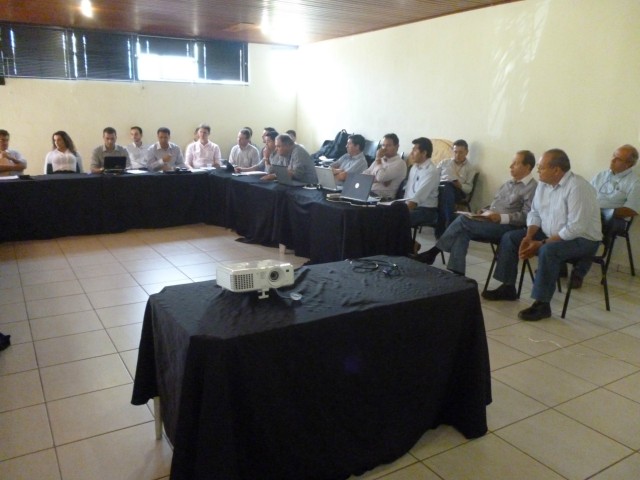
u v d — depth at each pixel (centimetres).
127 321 299
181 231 536
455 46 541
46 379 232
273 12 545
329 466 165
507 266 341
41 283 365
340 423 165
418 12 536
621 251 414
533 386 234
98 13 559
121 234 516
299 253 433
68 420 200
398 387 176
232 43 766
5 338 263
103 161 532
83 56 669
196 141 686
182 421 141
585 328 302
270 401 149
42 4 512
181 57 736
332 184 428
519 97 480
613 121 411
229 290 171
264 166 591
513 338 286
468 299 186
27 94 647
